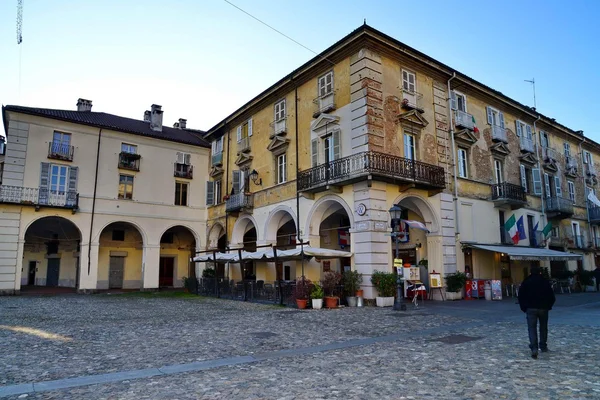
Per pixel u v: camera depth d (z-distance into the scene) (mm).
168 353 7770
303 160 20469
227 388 5473
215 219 28344
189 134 32562
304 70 20438
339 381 5738
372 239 16344
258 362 7012
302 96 21094
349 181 16953
